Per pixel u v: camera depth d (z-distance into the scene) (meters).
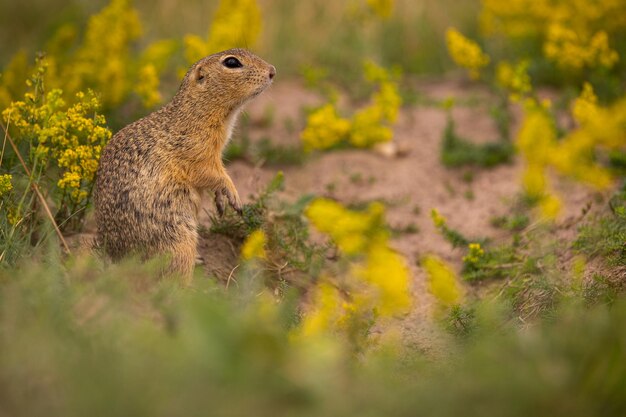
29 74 14.46
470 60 16.38
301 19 20.22
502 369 6.38
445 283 9.85
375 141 15.67
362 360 8.35
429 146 15.96
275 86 18.34
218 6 20.53
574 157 12.96
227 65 10.66
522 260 11.60
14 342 6.57
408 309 10.77
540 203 13.07
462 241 12.30
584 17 17.02
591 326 7.07
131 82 15.67
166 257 9.41
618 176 13.45
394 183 14.71
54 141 10.52
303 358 6.38
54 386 6.09
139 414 5.67
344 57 19.30
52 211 11.19
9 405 5.93
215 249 11.27
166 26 19.97
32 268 8.21
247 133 15.83
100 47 15.49
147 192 10.04
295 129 16.31
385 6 18.42
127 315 7.52
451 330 9.68
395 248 12.64
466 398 6.09
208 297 8.33
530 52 18.06
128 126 10.53
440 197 14.27
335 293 11.05
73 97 14.30
